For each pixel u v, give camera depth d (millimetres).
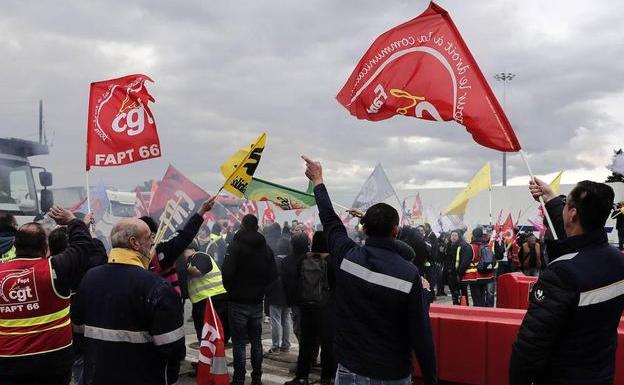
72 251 3988
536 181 3850
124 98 5809
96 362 3375
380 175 14859
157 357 3451
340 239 3625
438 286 15836
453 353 5262
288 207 9758
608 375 2770
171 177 9648
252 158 5383
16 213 10023
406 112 4449
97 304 3420
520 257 13930
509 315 5156
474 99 4180
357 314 3408
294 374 7305
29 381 3799
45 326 3805
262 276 6562
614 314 2791
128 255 3520
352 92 4707
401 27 4480
